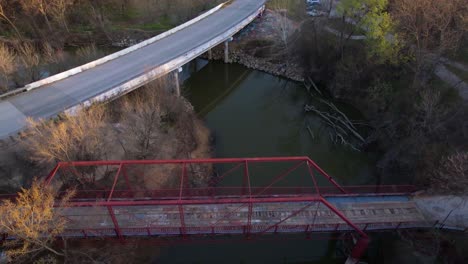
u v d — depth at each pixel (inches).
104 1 2383.1
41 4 1899.6
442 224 979.9
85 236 896.3
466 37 1438.2
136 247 1032.8
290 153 1499.8
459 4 1371.8
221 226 906.7
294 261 1061.1
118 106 1417.3
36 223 777.6
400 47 1435.8
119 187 1170.0
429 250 980.6
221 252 1075.3
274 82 2079.2
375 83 1617.9
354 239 1006.4
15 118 1197.7
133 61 1594.5
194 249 1074.7
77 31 2250.2
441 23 1321.4
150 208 975.0
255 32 2359.7
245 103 1877.5
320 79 1957.4
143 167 1267.2
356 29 1640.0
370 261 1037.2
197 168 1330.0
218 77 2095.2
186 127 1478.8
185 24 2014.0
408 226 981.2
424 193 1075.3
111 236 909.8
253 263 1047.0
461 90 1403.8
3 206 743.7
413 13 1353.3
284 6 2342.5
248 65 2185.0
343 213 989.8
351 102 1760.6
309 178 1364.4
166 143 1366.9
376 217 984.3
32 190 823.1
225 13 2251.5
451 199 1045.8
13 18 2064.5
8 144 1084.5
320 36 1927.9
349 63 1740.9
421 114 1338.6
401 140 1376.7
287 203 1013.2
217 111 1790.1
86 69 1526.8
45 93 1346.0
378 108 1581.0
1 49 1464.1
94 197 1088.8
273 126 1685.5
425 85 1413.6
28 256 911.7
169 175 1264.8
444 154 1151.0
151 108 1349.7
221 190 1238.9
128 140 1296.8
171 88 1635.1
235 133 1612.9
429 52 1439.5
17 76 1467.8
